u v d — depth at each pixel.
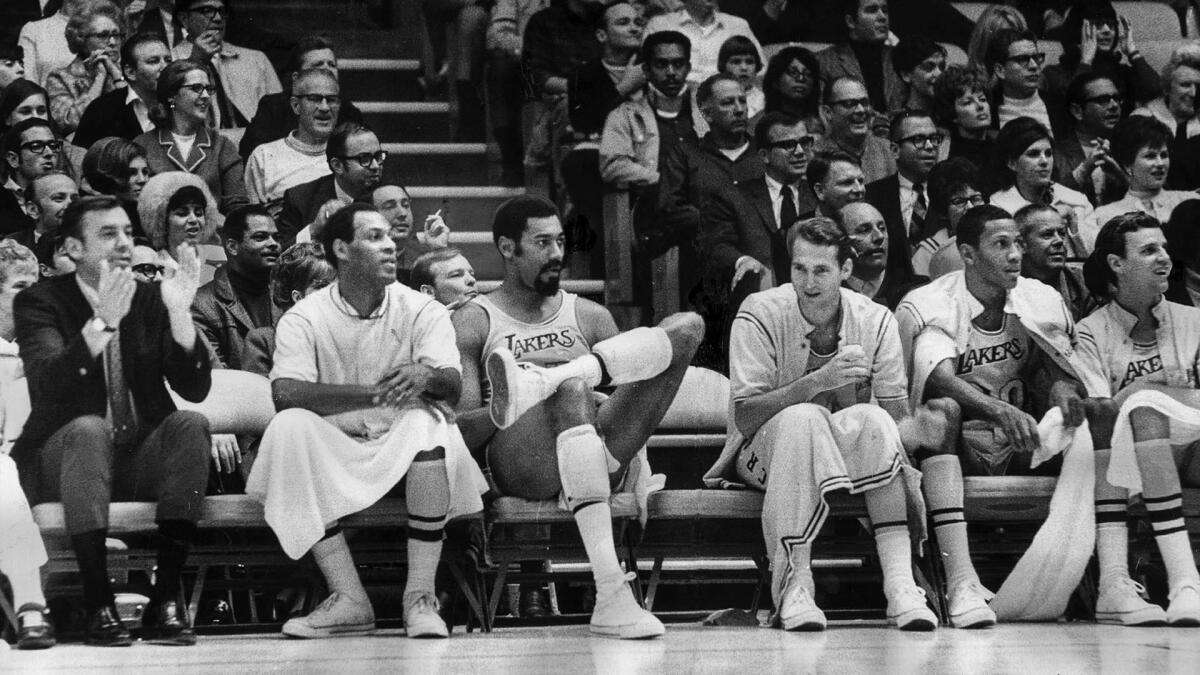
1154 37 21.95
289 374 11.58
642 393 11.71
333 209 14.95
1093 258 13.70
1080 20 20.52
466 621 12.42
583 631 11.71
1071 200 18.03
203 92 16.05
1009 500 12.45
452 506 11.35
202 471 11.07
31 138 15.50
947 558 11.99
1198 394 13.51
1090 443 12.44
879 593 14.45
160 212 14.80
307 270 13.72
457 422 12.05
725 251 16.28
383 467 11.18
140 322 11.65
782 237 16.48
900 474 11.59
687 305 16.30
